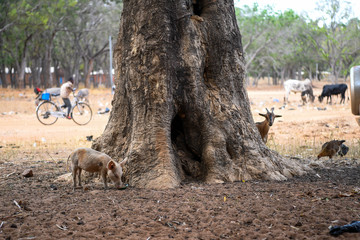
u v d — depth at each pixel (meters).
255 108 35.81
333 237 5.23
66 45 89.25
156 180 8.20
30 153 14.48
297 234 5.33
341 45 79.31
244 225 5.79
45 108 28.08
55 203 6.98
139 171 8.47
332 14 77.44
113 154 9.40
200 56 9.43
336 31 82.75
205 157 8.94
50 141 17.62
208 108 9.34
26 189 8.32
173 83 9.01
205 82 9.83
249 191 7.69
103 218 6.09
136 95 9.06
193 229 5.64
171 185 8.10
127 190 7.91
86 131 21.14
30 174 9.86
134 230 5.58
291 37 87.56
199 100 9.23
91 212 6.39
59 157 13.62
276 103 43.38
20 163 12.17
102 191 7.82
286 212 6.28
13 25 61.28
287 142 16.86
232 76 9.95
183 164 9.32
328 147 12.24
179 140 9.81
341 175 9.80
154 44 8.95
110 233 5.49
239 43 10.30
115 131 9.58
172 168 8.45
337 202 6.83
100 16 76.88
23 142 17.38
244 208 6.53
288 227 5.64
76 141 17.45
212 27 9.80
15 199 7.30
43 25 60.53
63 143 17.06
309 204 6.71
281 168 9.58
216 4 9.96
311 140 17.88
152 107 8.86
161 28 9.00
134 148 8.70
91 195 7.50
